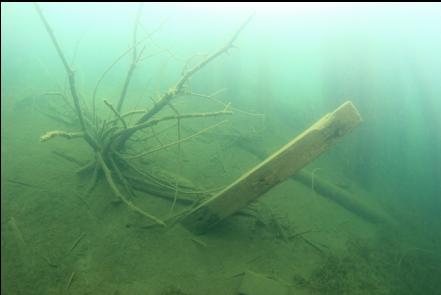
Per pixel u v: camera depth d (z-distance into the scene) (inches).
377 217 221.0
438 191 247.0
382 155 259.1
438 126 241.6
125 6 403.5
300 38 317.4
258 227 171.2
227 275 140.6
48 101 236.2
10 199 145.6
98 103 249.3
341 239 187.6
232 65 328.8
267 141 261.9
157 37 373.1
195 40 371.6
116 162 180.4
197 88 303.1
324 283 148.9
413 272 177.2
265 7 338.6
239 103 294.5
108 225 147.1
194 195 172.9
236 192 137.0
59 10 388.8
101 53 344.8
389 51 258.4
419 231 225.1
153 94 282.2
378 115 258.2
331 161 268.1
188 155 218.4
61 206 149.0
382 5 260.2
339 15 288.4
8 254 123.4
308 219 196.5
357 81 268.7
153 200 168.9
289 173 129.0
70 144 194.2
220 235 158.9
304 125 287.1
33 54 303.6
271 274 146.5
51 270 122.3
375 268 171.9
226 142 246.1
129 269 131.1
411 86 249.4
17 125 201.2
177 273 134.9
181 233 152.3
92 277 124.2
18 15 357.1
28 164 168.2
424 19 241.3
